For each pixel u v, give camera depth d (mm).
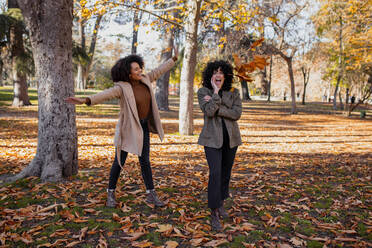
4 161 5594
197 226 2887
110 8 9391
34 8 4090
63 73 4324
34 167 4328
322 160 6855
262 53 15766
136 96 3322
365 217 3297
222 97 3121
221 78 3107
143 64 3398
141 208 3410
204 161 6445
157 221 3053
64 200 3516
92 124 12672
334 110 28438
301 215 3314
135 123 3275
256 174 5152
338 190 4312
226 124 3088
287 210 3445
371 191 4262
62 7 4172
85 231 2727
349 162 6566
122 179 4523
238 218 3127
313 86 65812
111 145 8141
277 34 20047
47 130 4297
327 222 3170
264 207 3576
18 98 18047
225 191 3250
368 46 15438
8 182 4203
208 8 10859
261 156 7273
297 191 4266
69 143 4434
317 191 4316
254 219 3225
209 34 14242
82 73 26656
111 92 3162
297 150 8492
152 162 6062
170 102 28438
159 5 10695
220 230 2893
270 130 13945
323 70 34156
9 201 3434
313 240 2715
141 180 4523
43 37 4164
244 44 14516
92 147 7668
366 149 8836
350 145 9688
